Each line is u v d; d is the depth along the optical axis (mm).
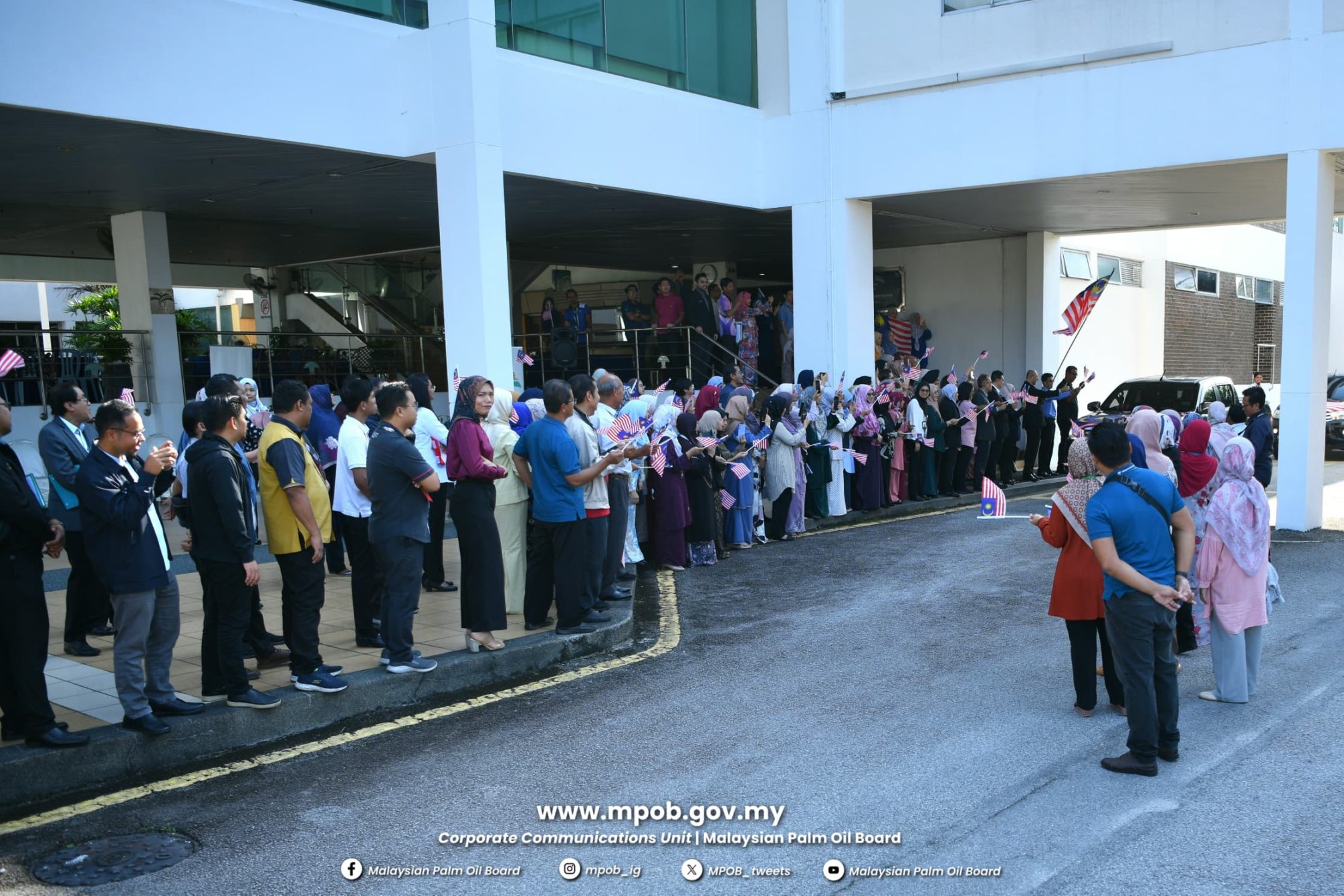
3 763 4926
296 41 10039
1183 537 5059
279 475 5859
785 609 8672
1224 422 9742
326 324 22469
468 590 6879
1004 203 15781
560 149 12172
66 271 21719
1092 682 5863
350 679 6297
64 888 4113
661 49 13703
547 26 12219
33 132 9445
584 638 7512
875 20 14141
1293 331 11891
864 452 13703
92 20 8617
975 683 6527
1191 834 4406
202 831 4625
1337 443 20156
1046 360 19922
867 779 5043
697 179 13992
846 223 14516
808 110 14617
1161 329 24891
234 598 5691
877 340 18922
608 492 8359
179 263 22078
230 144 10258
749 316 19250
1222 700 6109
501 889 4082
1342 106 11375
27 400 13094
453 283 10961
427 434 8805
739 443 11406
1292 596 8773
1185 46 12227
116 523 5148
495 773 5242
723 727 5836
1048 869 4133
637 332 17906
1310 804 4684
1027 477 17266
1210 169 12883
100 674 6594
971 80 13508
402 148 11023
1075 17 12852
